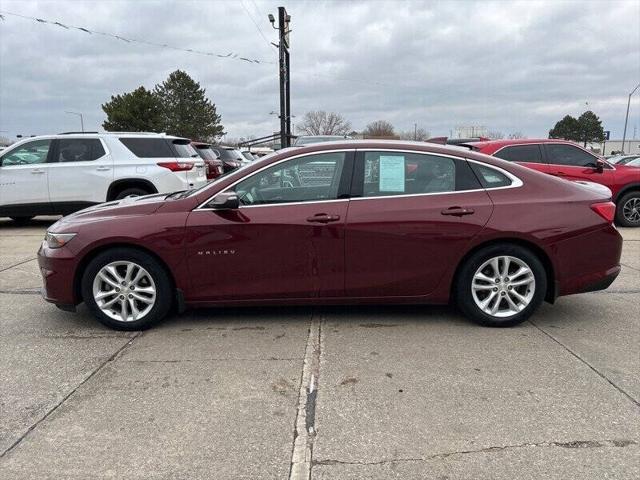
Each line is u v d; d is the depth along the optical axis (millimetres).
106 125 51094
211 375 3705
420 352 4043
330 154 4496
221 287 4465
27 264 7285
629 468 2654
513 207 4402
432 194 4445
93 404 3330
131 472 2668
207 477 2625
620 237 4562
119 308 4590
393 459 2750
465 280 4477
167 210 4461
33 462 2754
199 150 13484
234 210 4387
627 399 3314
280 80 19188
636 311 5016
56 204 9906
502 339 4297
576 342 4230
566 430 2984
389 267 4422
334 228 4348
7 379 3684
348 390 3465
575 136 83375
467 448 2832
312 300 4512
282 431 3010
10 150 9945
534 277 4453
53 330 4633
